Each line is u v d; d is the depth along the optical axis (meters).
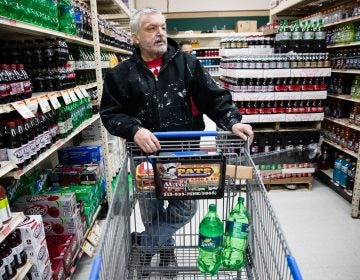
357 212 3.02
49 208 2.15
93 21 2.97
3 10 1.62
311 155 3.62
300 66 3.31
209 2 10.23
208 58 10.20
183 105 1.81
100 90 3.12
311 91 3.39
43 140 1.94
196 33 9.88
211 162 1.41
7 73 1.61
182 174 1.42
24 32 2.08
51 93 2.07
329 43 3.88
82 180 2.69
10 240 1.54
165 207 1.76
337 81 3.78
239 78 3.34
